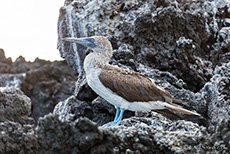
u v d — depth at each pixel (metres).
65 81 23.41
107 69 8.84
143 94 8.64
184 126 8.68
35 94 22.95
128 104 8.71
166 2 13.14
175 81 11.93
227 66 11.23
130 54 12.38
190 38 13.15
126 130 7.38
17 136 6.95
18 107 8.52
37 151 6.92
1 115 8.00
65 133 6.92
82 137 6.76
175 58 12.49
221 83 10.74
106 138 6.93
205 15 13.34
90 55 9.15
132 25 12.90
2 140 6.83
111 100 8.81
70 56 14.22
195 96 11.26
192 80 12.62
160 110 9.07
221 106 10.41
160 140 7.44
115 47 12.87
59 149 6.87
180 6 13.49
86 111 12.15
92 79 8.77
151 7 13.12
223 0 14.27
